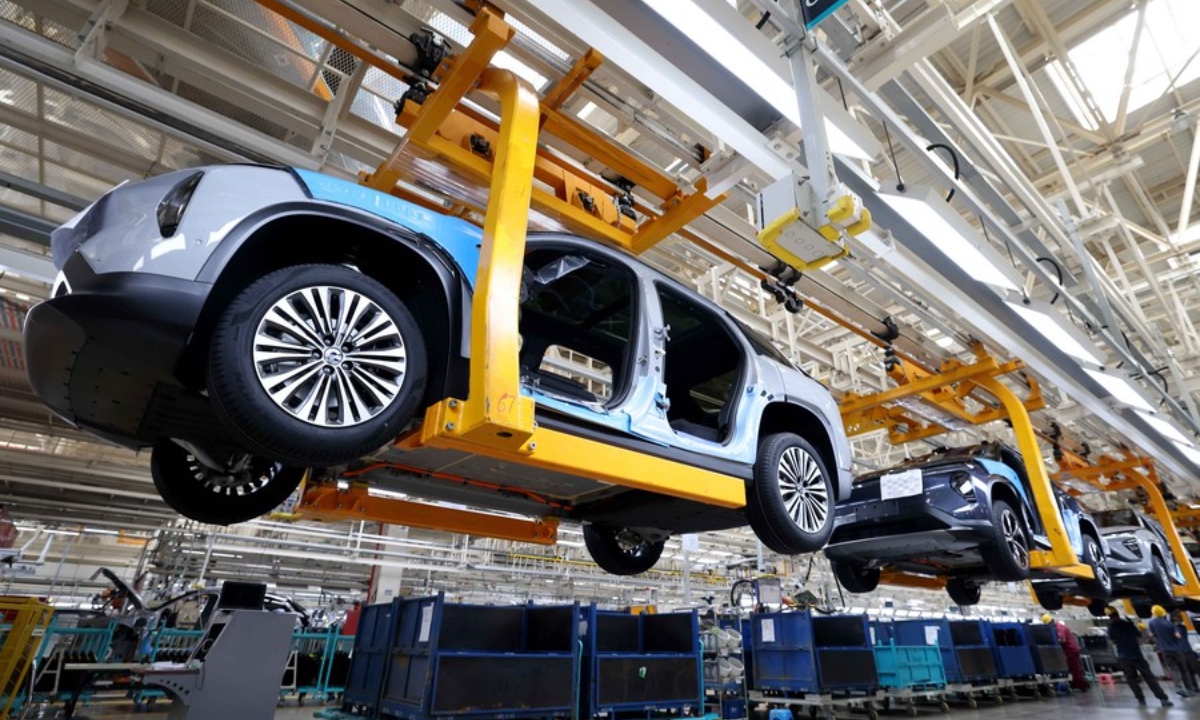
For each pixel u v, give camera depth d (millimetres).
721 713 7578
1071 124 7508
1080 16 6555
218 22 3832
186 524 12055
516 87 2760
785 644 7734
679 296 3445
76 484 12242
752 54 2836
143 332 1960
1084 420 8258
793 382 3939
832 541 6039
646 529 4523
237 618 4258
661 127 3564
